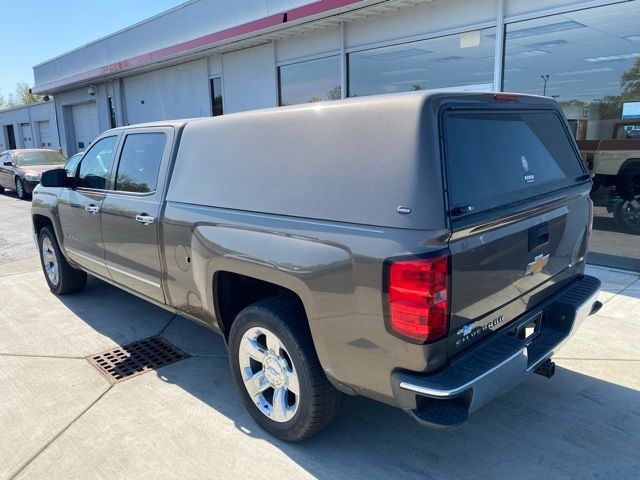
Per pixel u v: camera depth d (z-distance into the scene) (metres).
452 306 2.24
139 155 3.98
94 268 4.74
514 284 2.66
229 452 2.92
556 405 3.34
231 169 3.09
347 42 9.41
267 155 2.87
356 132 2.45
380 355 2.34
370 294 2.30
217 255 3.05
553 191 2.96
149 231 3.70
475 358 2.39
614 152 6.48
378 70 9.22
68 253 5.17
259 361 3.02
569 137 3.41
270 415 3.03
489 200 2.45
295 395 2.84
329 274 2.44
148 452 2.93
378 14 8.73
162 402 3.47
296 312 2.80
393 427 3.15
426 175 2.19
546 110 3.21
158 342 4.48
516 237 2.59
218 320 3.33
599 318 4.68
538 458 2.83
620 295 5.25
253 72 11.77
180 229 3.38
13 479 2.73
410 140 2.24
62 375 3.88
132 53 16.23
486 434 3.05
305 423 2.80
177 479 2.71
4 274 6.81
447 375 2.26
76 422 3.24
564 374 3.72
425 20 8.12
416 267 2.14
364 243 2.31
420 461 2.82
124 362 4.09
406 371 2.29
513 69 7.31
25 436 3.10
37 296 5.80
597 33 6.47
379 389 2.42
